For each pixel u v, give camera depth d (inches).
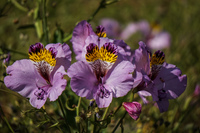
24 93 14.2
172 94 15.0
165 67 15.2
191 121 20.8
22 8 19.1
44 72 14.4
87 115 14.3
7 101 20.8
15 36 27.4
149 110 18.4
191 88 20.0
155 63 14.9
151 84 14.6
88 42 14.6
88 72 14.1
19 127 16.8
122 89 13.9
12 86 14.2
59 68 14.3
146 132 18.2
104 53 14.1
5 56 16.7
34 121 16.5
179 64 23.2
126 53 15.0
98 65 14.2
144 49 14.6
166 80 15.1
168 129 18.8
